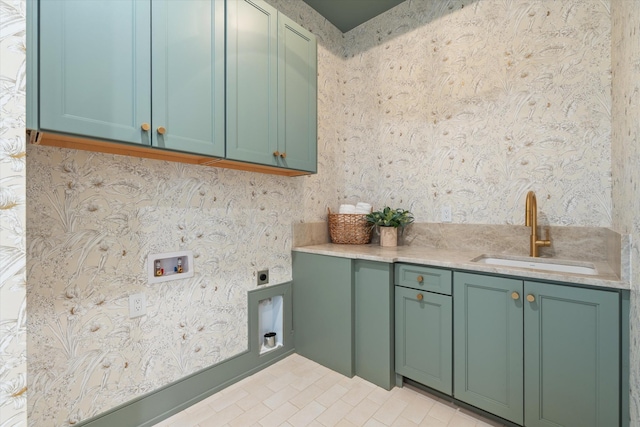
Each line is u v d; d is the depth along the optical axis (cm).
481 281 147
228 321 181
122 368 138
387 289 175
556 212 168
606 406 116
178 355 158
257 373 194
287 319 217
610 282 114
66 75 100
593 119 157
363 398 167
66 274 123
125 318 139
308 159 196
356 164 260
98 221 132
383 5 234
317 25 242
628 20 112
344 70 268
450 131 207
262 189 202
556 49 168
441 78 212
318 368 200
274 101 174
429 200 217
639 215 96
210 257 173
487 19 192
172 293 156
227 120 150
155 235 150
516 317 138
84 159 128
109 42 110
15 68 79
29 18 94
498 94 187
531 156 176
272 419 150
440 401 164
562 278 124
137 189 144
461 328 154
